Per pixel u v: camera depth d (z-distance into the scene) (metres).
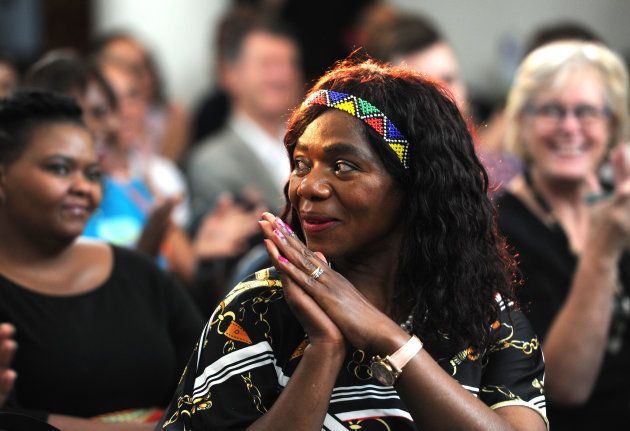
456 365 4.12
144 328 5.55
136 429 5.07
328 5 13.20
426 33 8.70
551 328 6.50
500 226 6.71
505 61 12.80
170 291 5.80
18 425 4.35
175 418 4.03
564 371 6.37
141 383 5.46
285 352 4.02
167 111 11.01
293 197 4.00
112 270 5.63
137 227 7.89
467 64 14.57
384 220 3.98
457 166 4.05
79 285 5.48
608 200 6.44
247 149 9.73
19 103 5.46
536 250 6.68
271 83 9.90
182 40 12.59
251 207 8.04
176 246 7.81
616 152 6.44
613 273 6.39
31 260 5.42
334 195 3.91
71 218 5.43
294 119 4.05
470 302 4.11
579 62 7.02
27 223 5.38
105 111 7.14
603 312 6.36
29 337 5.23
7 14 10.11
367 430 3.97
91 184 5.52
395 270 4.14
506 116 7.41
